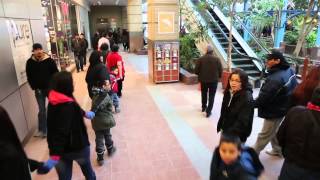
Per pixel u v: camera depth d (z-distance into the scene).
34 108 4.70
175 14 7.80
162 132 4.46
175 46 8.02
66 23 11.18
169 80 8.23
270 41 12.52
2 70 3.49
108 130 3.55
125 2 22.89
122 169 3.34
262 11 11.34
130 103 6.15
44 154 3.77
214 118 5.11
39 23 5.36
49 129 2.16
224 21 10.48
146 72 10.23
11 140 1.64
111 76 5.34
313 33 10.77
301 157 1.92
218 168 1.91
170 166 3.39
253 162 1.87
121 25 27.97
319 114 1.85
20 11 4.30
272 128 3.17
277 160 3.47
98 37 13.86
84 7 19.19
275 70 3.01
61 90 2.16
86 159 2.45
